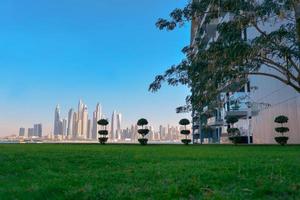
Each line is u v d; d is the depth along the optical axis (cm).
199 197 582
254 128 4056
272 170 801
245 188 633
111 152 1639
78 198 602
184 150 1931
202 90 1160
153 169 888
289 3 1015
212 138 5506
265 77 3697
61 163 1122
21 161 1140
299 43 982
